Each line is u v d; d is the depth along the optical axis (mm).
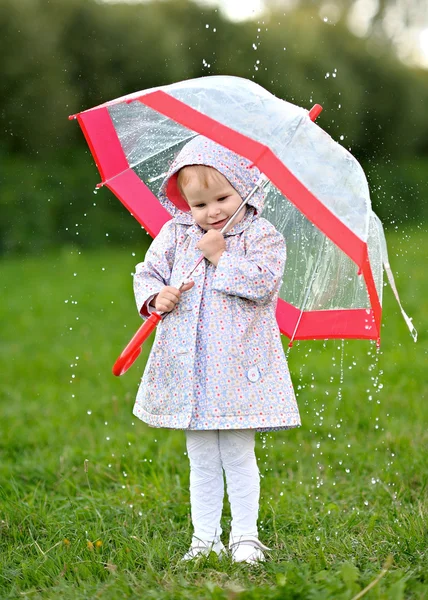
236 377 3225
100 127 3779
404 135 18734
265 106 3145
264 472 4570
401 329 7980
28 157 15570
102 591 2902
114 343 7961
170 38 14945
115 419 5539
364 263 2869
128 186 3797
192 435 3385
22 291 11109
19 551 3438
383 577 2891
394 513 3691
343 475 4523
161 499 4020
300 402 5762
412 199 16969
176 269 3436
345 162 3102
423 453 4559
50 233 14938
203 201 3348
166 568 3172
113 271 12727
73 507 3980
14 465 4660
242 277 3236
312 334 3662
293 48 15445
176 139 3777
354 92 16422
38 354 7578
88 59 14789
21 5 14500
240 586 2859
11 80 14750
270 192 3695
